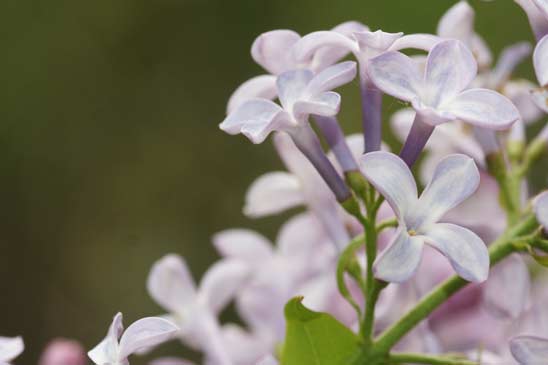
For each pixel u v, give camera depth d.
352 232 0.37
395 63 0.31
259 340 0.39
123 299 0.96
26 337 0.96
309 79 0.32
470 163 0.31
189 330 0.38
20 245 0.98
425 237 0.31
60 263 0.98
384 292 0.36
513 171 0.36
